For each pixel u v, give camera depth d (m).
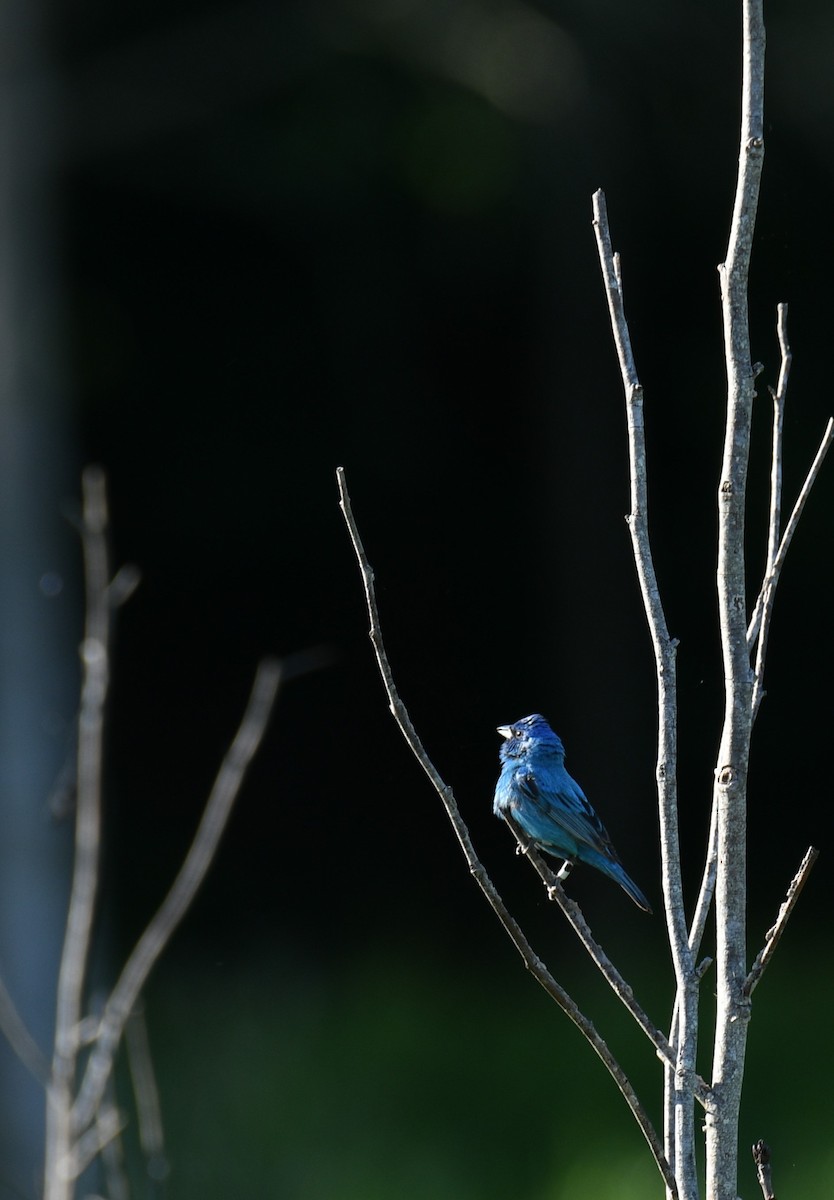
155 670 20.36
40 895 12.97
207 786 20.22
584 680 18.70
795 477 18.20
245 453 19.86
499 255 19.16
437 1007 15.85
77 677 14.42
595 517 18.80
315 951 18.50
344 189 17.48
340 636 20.27
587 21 15.38
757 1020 14.99
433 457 20.22
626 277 18.75
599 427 18.80
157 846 19.97
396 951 18.30
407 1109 12.88
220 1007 15.36
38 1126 12.17
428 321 20.11
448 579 20.19
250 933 19.00
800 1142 11.71
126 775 20.09
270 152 16.81
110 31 16.39
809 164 16.73
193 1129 11.98
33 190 13.91
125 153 16.80
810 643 19.75
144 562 20.08
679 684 19.11
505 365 20.30
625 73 16.11
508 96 15.57
